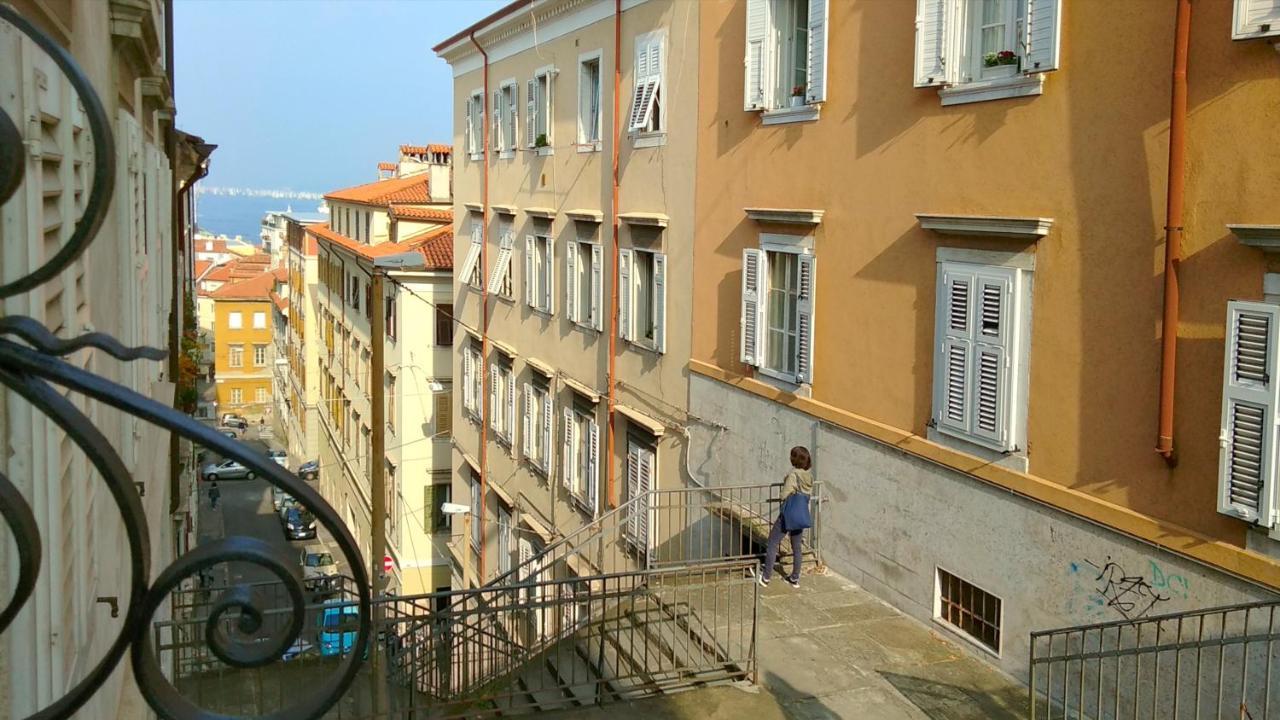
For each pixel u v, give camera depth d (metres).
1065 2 9.88
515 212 25.83
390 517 34.31
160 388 13.10
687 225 17.36
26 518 1.77
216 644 2.09
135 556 1.88
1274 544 8.22
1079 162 9.78
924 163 11.78
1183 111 8.71
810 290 13.97
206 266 123.56
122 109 9.77
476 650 12.85
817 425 13.95
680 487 17.67
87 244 1.79
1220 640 7.82
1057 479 10.22
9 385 1.71
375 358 14.93
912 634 11.94
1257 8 8.08
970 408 11.16
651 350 18.72
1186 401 8.88
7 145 1.67
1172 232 8.83
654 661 11.44
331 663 10.79
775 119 14.68
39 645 3.98
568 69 22.38
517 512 25.88
